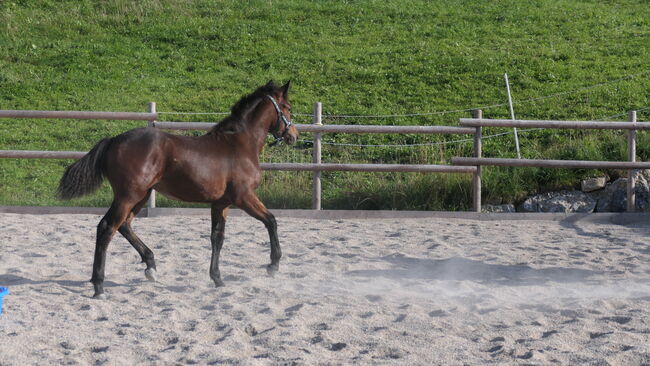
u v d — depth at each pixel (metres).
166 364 4.41
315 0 24.77
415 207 11.52
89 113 11.05
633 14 22.73
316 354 4.57
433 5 24.19
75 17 22.73
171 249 8.33
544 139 14.05
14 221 10.07
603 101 15.80
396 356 4.55
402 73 18.08
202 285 6.70
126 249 8.24
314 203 11.20
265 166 11.05
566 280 6.99
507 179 11.82
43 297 6.10
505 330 5.08
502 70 17.97
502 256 8.15
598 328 5.10
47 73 18.48
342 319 5.42
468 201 11.51
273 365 4.37
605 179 11.72
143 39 21.28
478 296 6.23
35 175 13.50
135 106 16.41
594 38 20.33
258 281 6.86
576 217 10.77
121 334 5.06
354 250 8.43
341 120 15.41
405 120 15.40
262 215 6.82
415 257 8.08
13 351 4.58
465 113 15.65
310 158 13.82
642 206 11.39
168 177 6.34
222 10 23.62
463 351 4.61
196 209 10.98
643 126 11.08
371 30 21.86
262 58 19.64
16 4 23.56
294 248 8.52
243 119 6.78
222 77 18.42
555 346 4.67
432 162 13.39
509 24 21.98
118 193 6.18
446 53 19.41
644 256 8.12
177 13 23.38
